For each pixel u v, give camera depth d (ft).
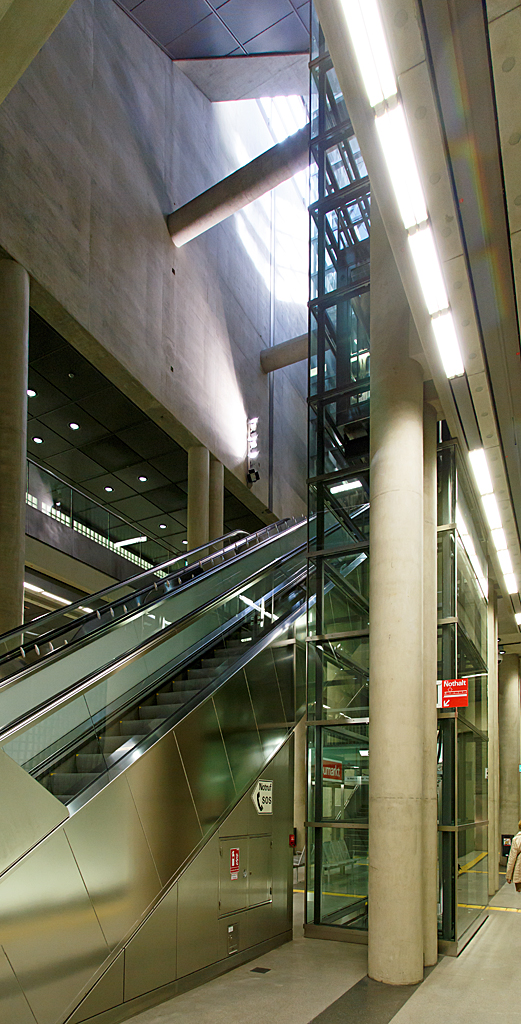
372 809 23.59
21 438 38.81
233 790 24.85
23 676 22.13
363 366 33.76
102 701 24.17
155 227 60.08
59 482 57.77
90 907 17.01
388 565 24.84
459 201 17.58
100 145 52.47
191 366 64.95
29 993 14.75
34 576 59.11
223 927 22.71
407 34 13.57
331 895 28.68
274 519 86.74
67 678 24.40
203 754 23.52
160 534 93.56
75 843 17.01
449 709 27.81
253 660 29.22
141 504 82.84
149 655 28.37
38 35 16.99
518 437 29.32
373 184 17.93
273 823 27.37
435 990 20.80
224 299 75.92
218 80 72.08
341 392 33.83
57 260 45.14
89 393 56.24
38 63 45.98
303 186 113.19
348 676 30.42
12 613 36.32
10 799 15.76
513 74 13.33
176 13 59.11
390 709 23.82
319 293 35.81
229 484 75.46
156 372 57.62
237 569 45.19
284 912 27.61
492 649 46.83
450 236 18.39
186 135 69.15
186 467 71.97
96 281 49.65
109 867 17.95
